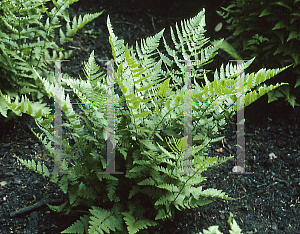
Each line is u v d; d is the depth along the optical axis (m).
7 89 2.66
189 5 4.46
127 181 2.08
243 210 2.38
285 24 2.89
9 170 2.53
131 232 1.74
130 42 3.86
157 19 4.26
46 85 1.69
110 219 1.88
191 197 2.01
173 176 1.87
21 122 2.92
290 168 2.71
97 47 3.76
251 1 3.11
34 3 2.57
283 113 3.18
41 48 2.78
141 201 2.09
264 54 3.10
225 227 2.24
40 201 2.30
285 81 3.05
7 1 2.42
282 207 2.41
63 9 2.67
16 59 2.72
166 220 2.23
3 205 2.28
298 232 2.23
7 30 2.71
